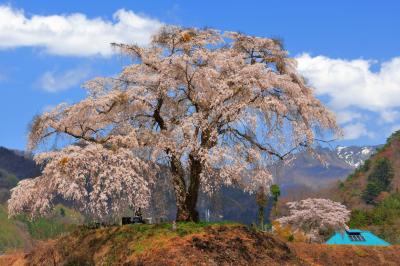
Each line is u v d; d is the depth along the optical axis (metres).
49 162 25.48
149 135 27.67
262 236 26.80
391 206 134.38
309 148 28.20
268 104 26.70
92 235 29.56
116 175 24.55
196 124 26.36
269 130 27.39
